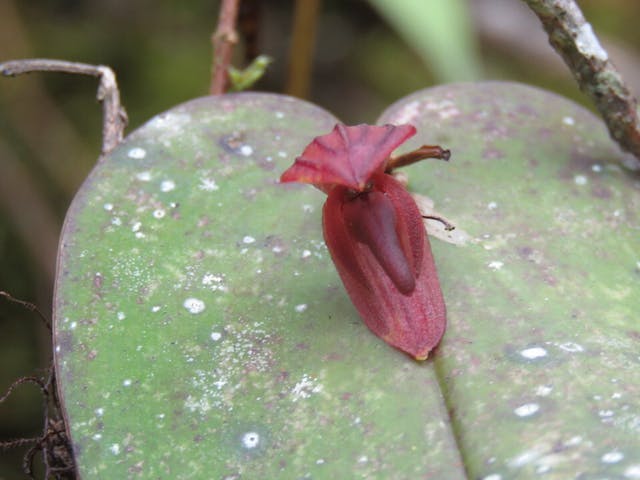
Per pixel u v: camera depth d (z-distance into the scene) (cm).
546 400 8
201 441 8
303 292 9
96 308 8
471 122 10
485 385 8
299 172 8
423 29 13
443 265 9
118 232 9
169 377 8
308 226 9
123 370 8
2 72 10
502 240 9
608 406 8
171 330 8
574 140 10
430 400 8
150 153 9
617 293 9
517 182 9
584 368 8
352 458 8
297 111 10
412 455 8
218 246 9
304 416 8
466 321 8
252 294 9
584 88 10
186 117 10
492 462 7
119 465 8
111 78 10
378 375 8
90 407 8
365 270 8
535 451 7
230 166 9
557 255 9
